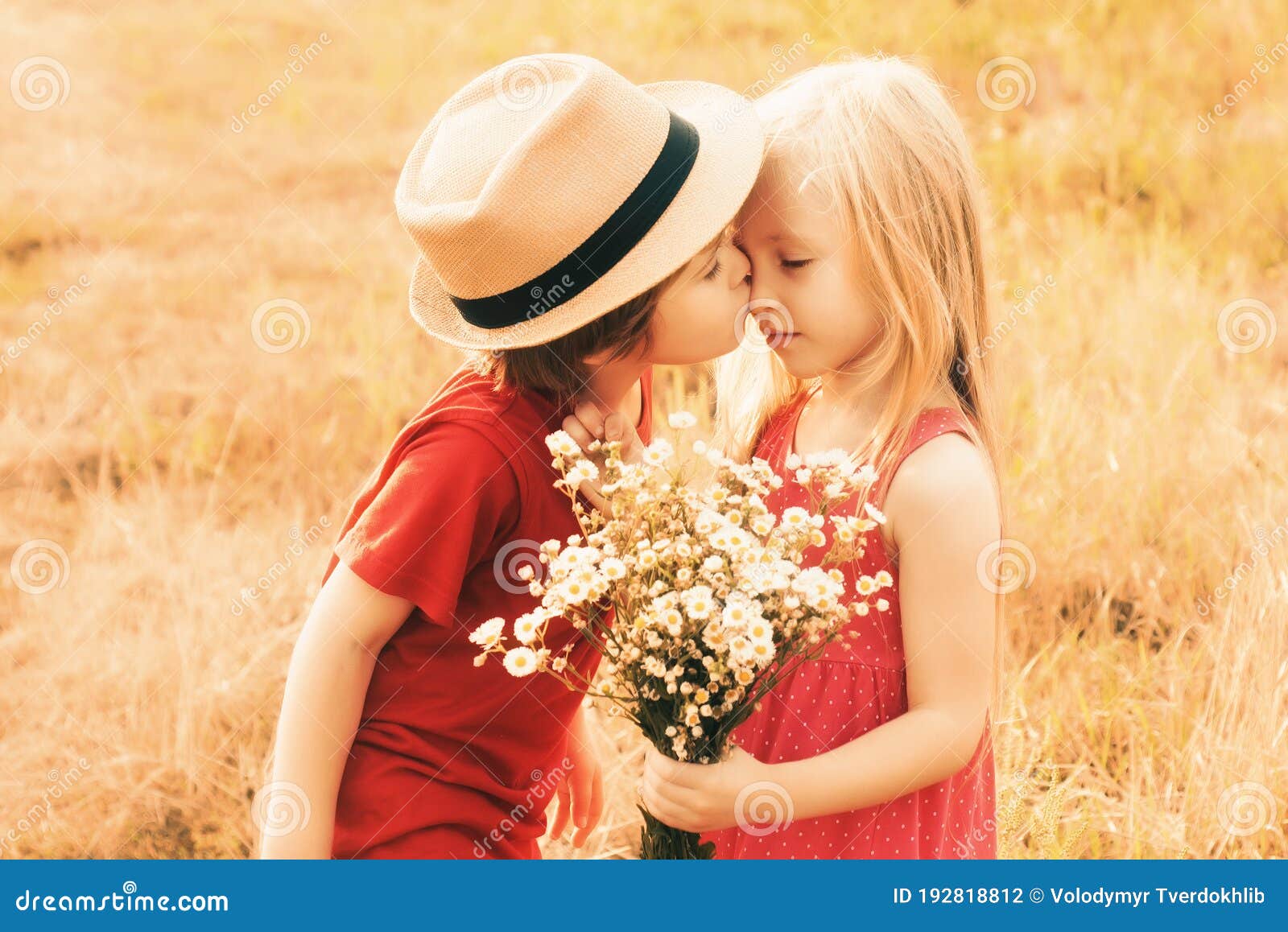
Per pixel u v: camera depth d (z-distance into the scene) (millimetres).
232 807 2666
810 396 1954
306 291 4910
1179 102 5605
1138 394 3580
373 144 6469
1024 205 4906
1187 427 3486
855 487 1569
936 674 1652
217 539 3465
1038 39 6242
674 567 1462
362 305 4668
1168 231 4691
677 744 1497
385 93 7043
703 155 1642
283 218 5598
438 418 1642
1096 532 3191
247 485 3777
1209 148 5223
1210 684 2760
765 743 1793
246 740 2838
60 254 5328
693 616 1353
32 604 3266
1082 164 5211
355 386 4211
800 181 1666
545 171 1541
